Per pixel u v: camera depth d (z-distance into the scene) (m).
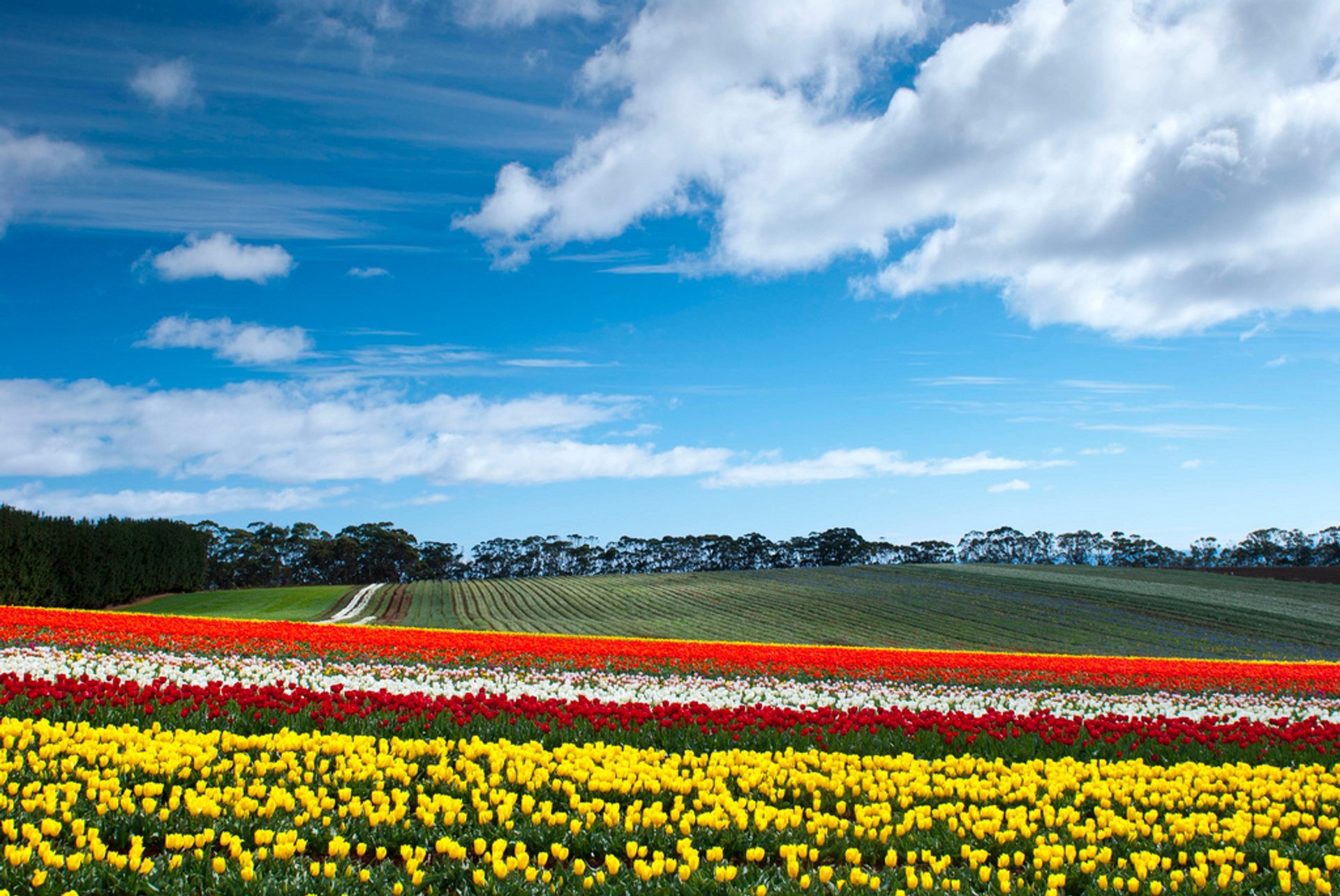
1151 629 55.50
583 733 12.09
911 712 14.73
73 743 9.34
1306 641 51.59
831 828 8.20
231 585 126.44
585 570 154.00
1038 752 12.75
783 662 25.73
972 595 72.25
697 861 6.93
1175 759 12.69
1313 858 7.98
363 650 24.19
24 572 55.72
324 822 7.65
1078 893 7.25
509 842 7.62
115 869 6.43
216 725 11.32
